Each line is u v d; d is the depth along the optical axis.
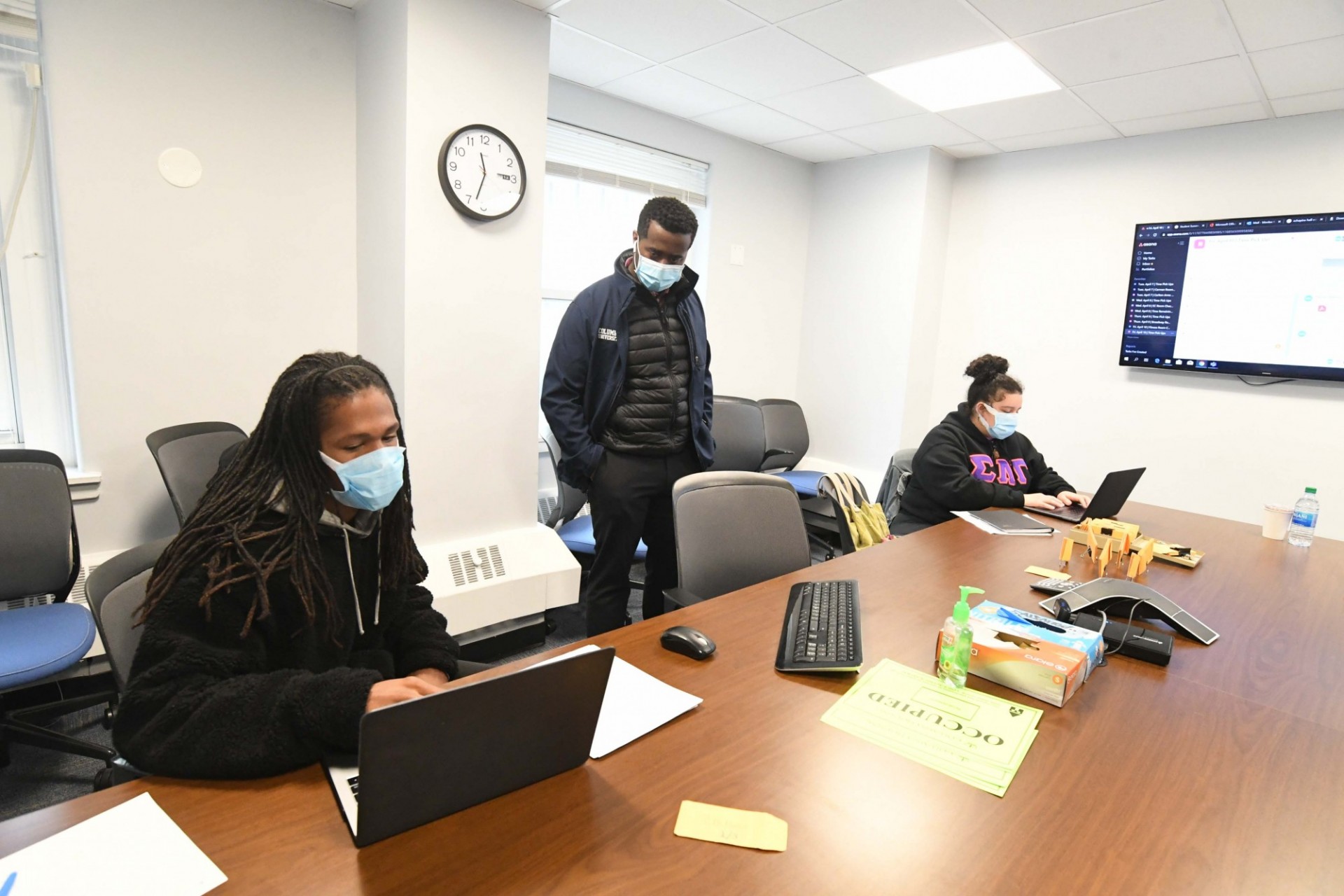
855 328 4.44
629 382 2.40
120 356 2.27
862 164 4.33
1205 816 0.87
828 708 1.09
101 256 2.20
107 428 2.27
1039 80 2.98
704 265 4.10
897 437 4.28
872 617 1.48
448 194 2.42
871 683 1.18
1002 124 3.53
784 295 4.57
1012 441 2.90
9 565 1.88
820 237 4.59
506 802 0.84
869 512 2.39
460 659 1.33
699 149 3.92
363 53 2.55
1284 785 0.95
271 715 0.85
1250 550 2.18
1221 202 3.37
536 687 0.81
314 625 1.04
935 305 4.30
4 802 1.76
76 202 2.14
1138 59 2.69
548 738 0.85
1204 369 3.41
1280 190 3.21
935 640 1.37
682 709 1.06
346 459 1.02
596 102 3.46
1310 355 3.14
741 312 4.33
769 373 4.58
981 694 1.16
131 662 1.00
